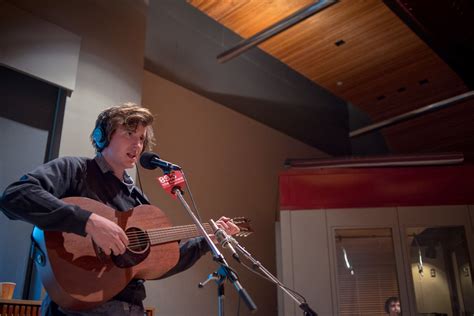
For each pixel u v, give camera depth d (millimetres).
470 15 5652
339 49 5488
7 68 3322
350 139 8016
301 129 7227
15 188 1675
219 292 2115
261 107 6652
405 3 5188
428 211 4930
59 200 1689
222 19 5016
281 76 7137
